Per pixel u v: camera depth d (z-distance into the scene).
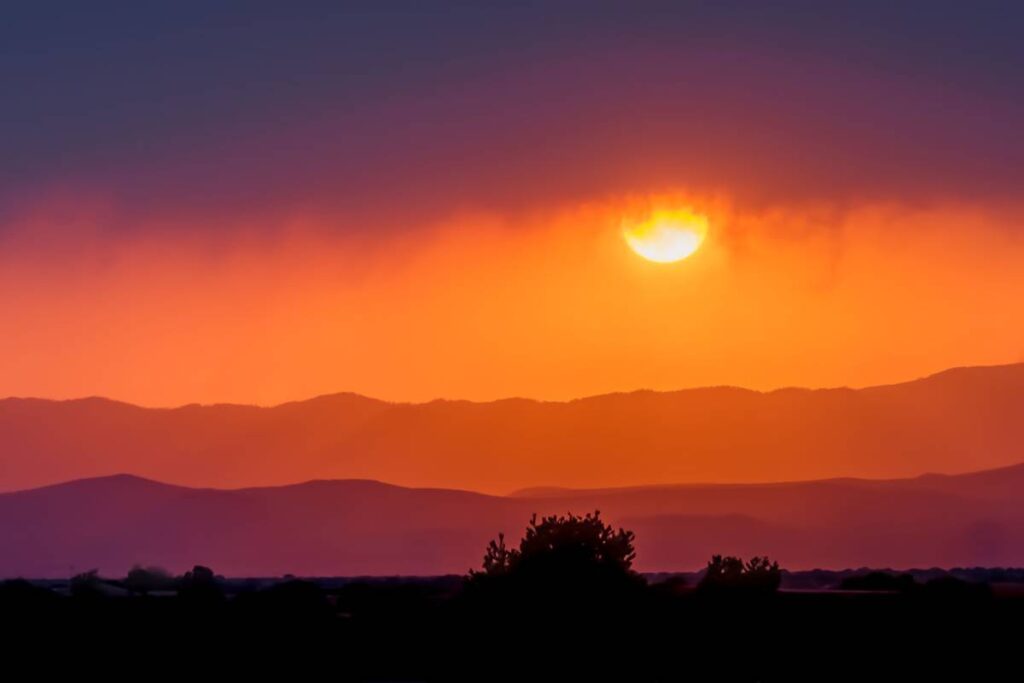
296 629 186.00
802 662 167.12
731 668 164.25
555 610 172.75
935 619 179.38
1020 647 171.00
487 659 172.00
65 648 181.25
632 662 168.88
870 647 170.50
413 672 171.00
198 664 175.88
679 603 181.25
